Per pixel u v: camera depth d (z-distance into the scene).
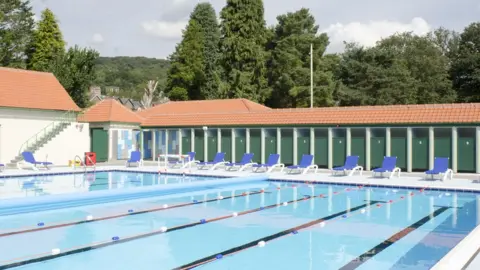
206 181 18.75
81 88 41.88
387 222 11.58
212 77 63.03
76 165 28.03
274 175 21.80
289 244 9.22
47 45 50.50
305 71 52.56
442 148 21.91
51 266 7.71
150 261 8.00
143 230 10.63
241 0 55.19
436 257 8.13
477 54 57.94
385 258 8.09
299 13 56.16
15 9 49.69
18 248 8.94
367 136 23.55
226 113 28.88
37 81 30.89
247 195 16.69
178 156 25.77
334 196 16.34
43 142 27.98
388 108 23.97
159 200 15.46
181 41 62.72
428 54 62.91
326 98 53.47
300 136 25.47
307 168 22.94
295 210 13.48
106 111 32.28
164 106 40.03
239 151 27.45
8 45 46.69
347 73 59.81
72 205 14.14
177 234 10.21
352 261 7.93
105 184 19.77
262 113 27.48
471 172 21.22
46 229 10.71
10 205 12.79
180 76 61.78
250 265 7.73
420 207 13.92
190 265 7.75
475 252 7.22
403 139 22.86
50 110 28.88
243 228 10.85
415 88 56.88
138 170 24.48
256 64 54.56
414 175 21.59
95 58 43.03
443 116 21.83
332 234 10.14
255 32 55.62
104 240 9.62
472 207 13.84
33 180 21.09
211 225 11.22
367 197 16.08
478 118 20.80
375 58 58.84
